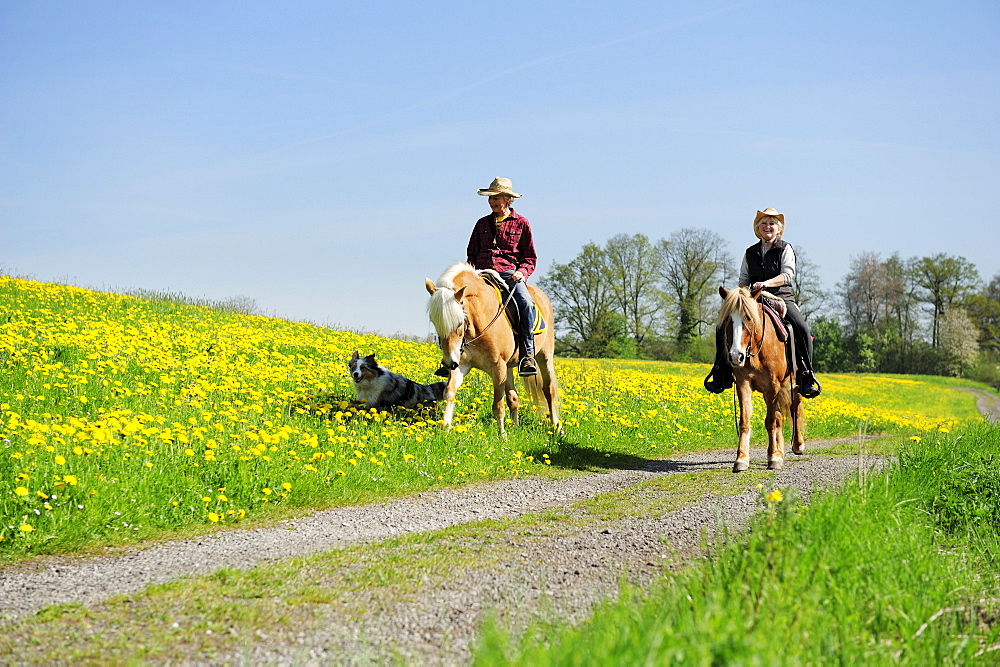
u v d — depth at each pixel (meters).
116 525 5.57
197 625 3.70
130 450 6.84
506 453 9.26
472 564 4.82
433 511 6.71
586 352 59.09
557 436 10.55
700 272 63.09
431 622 3.81
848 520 4.85
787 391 9.52
